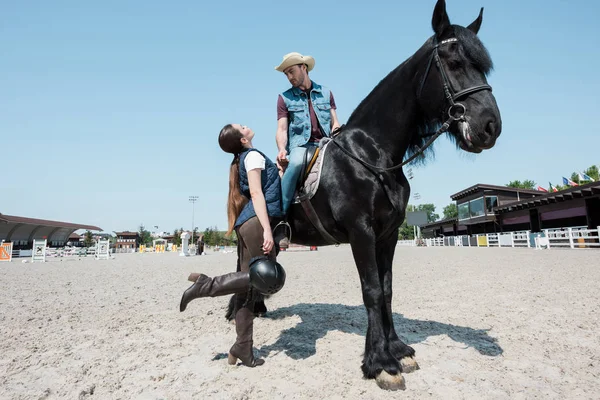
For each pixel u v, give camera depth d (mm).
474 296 5535
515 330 3617
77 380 2490
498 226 38406
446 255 16719
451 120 2529
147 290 7227
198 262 17000
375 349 2480
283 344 3359
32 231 47156
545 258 12289
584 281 6629
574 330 3572
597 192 20734
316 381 2479
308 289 6961
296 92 3463
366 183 2697
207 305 5465
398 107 2842
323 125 3436
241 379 2521
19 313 4828
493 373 2576
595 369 2605
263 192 2908
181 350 3193
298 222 3121
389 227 2791
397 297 5699
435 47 2678
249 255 2887
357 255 2676
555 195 24016
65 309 5125
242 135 2957
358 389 2348
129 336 3666
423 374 2586
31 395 2248
